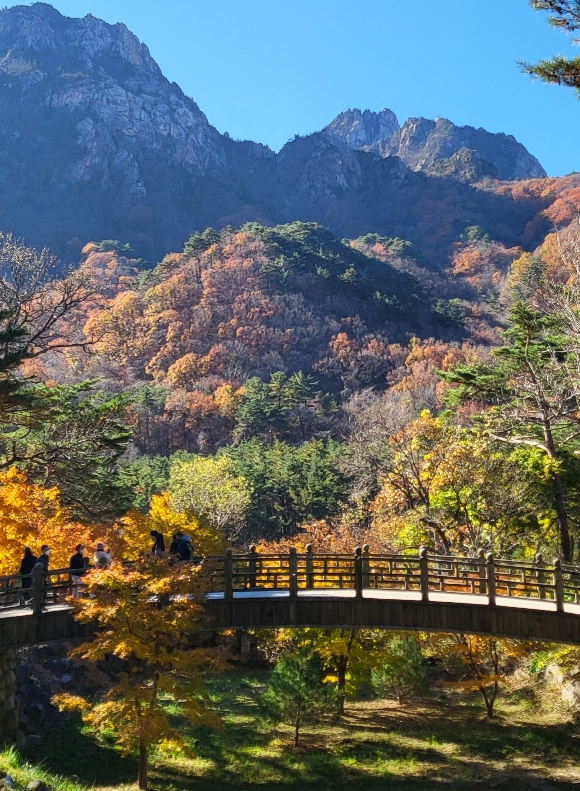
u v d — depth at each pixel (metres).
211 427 114.56
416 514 34.28
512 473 33.62
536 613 21.17
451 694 36.47
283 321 149.12
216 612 21.61
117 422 36.81
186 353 139.00
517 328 33.75
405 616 21.91
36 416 29.23
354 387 130.75
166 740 20.66
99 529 31.34
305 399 112.94
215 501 66.56
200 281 160.50
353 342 142.62
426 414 37.00
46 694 27.80
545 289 31.89
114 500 35.34
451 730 30.14
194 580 19.91
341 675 33.25
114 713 20.02
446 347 133.25
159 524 36.22
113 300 155.62
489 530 33.44
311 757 27.20
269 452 89.12
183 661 20.03
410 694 36.16
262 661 46.34
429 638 32.25
